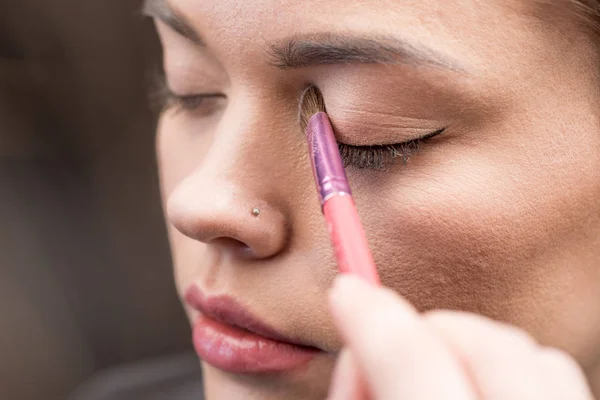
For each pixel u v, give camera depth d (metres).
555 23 0.25
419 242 0.26
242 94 0.27
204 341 0.29
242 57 0.26
